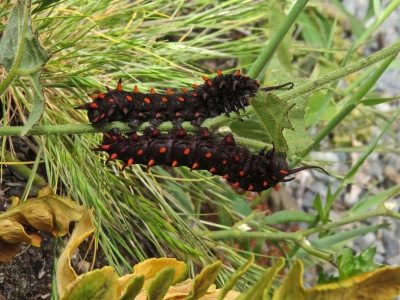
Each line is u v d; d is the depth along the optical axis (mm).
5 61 140
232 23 290
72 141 219
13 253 156
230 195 264
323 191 360
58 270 121
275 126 142
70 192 198
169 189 255
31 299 192
